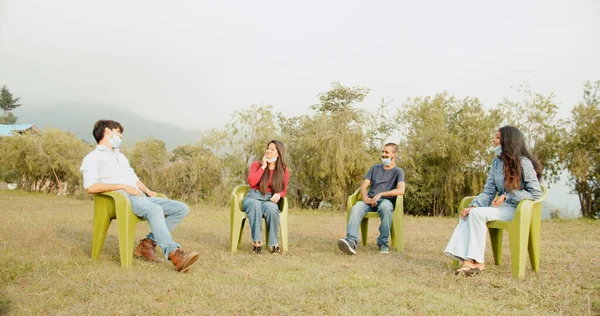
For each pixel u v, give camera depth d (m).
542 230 7.60
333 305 2.59
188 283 2.99
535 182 3.67
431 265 3.98
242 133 14.54
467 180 13.79
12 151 19.05
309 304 2.60
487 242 5.75
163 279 3.07
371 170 5.24
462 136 13.79
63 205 10.41
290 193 14.83
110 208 3.70
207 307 2.49
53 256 3.62
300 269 3.64
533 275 3.60
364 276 3.33
